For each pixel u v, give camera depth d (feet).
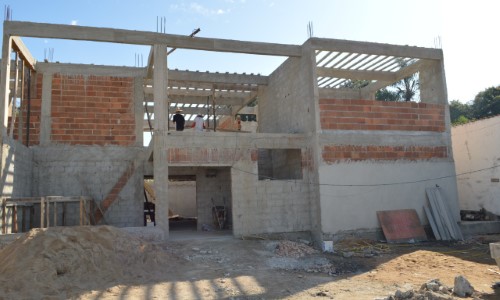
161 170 42.57
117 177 50.47
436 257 37.68
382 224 46.75
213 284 28.17
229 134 45.44
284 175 54.13
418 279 29.91
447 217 48.96
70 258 27.37
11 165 39.40
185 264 33.76
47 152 48.47
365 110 48.75
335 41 48.57
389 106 50.01
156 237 40.57
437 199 49.80
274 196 46.16
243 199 45.06
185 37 45.14
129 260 30.40
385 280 29.81
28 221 45.78
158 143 42.78
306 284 28.66
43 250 26.89
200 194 57.62
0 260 27.14
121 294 25.14
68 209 48.11
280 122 55.98
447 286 26.04
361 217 46.75
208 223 57.16
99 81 51.78
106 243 30.42
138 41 43.60
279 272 32.40
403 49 51.62
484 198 59.88
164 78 43.93
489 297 24.43
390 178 48.67
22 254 26.55
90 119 50.83
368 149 48.19
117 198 50.08
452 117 136.36
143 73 53.31
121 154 50.93
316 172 45.96
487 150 59.52
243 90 61.05
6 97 38.45
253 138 46.34
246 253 38.32
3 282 23.91
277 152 56.90
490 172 58.85
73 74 51.06
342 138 47.16
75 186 48.91
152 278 29.22
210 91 64.08
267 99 61.05
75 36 41.96
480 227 51.49
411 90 125.18
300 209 46.88
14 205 38.81
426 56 52.85
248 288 27.30
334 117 47.37
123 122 51.83
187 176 66.23
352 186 46.80
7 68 39.14
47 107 49.70
